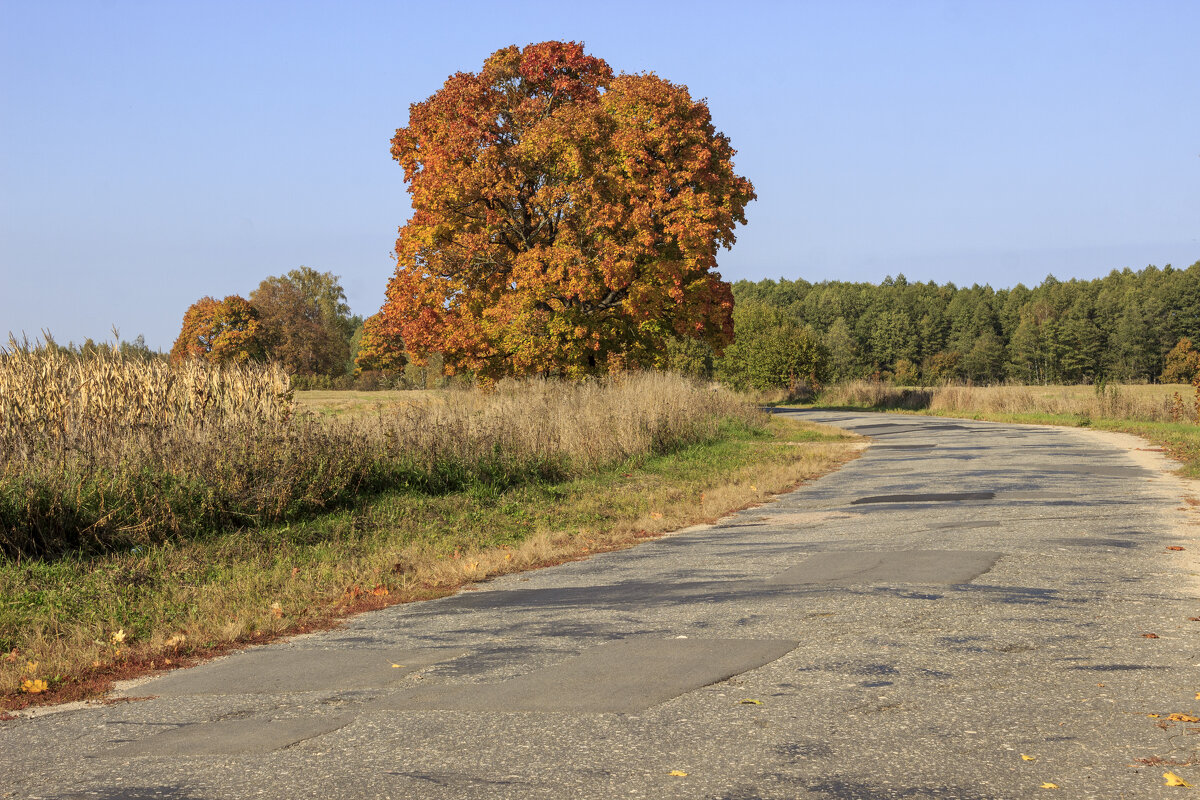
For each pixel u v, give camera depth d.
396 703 5.61
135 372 16.33
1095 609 7.24
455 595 9.43
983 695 5.27
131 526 11.66
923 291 196.00
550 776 4.32
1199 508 12.91
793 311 182.88
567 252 36.78
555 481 18.09
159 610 8.70
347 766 4.56
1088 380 134.00
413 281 40.41
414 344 40.84
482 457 17.38
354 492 14.90
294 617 8.43
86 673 6.81
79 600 9.02
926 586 8.26
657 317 40.72
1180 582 8.19
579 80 41.19
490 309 38.91
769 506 15.72
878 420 43.66
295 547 11.69
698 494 17.03
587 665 6.24
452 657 6.70
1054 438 28.55
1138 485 15.86
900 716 4.96
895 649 6.28
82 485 11.82
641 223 38.00
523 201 39.41
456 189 37.88
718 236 43.34
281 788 4.30
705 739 4.73
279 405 16.47
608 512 14.95
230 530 12.41
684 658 6.29
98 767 4.71
